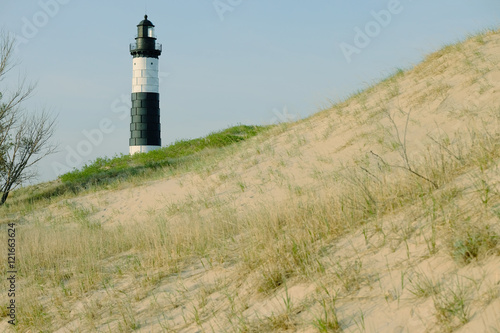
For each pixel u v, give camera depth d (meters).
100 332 5.45
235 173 14.74
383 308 3.53
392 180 6.63
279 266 5.12
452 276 3.48
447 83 11.92
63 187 23.73
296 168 12.84
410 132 10.56
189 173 17.72
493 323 2.82
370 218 5.58
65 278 8.10
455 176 5.68
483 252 3.52
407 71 16.31
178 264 7.18
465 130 8.46
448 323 3.03
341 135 13.33
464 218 4.21
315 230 5.90
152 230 9.83
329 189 8.41
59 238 10.96
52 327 6.10
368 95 15.98
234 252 6.84
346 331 3.45
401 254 4.24
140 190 18.11
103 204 17.91
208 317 4.86
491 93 9.75
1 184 23.06
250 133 28.58
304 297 4.26
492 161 5.55
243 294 5.00
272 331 3.94
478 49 13.37
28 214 19.23
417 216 4.92
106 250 9.70
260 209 8.51
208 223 9.06
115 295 6.57
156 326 5.14
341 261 4.66
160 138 41.34
